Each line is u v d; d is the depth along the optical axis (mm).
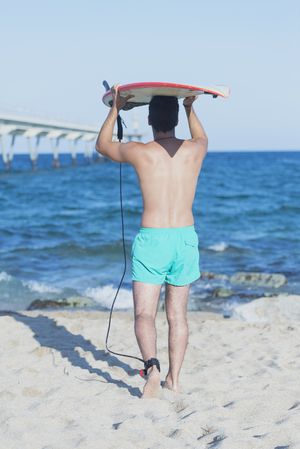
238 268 13609
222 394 4102
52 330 6707
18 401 3943
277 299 9641
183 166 3910
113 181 50562
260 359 5465
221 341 6324
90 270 13125
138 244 3873
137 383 4449
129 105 4129
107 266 13602
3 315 8211
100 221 23266
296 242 17469
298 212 26062
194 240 3918
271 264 14031
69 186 45094
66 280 12094
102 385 4395
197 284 11461
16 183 48688
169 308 4066
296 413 3555
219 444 3025
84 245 16203
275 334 6707
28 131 69812
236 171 63812
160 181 3850
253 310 9078
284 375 4730
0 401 3994
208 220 23594
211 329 7008
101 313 8648
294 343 6227
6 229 20188
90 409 3721
